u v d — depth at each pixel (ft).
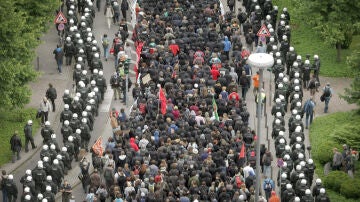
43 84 644.27
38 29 618.03
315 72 625.82
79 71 618.85
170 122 551.18
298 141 542.98
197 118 559.38
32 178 521.24
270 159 534.78
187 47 632.79
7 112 604.49
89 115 577.02
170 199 495.82
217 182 508.12
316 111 618.85
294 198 506.89
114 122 568.41
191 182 508.94
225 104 579.07
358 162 564.30
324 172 559.38
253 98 629.51
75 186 546.26
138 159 527.81
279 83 601.62
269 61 442.09
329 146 566.36
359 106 605.73
